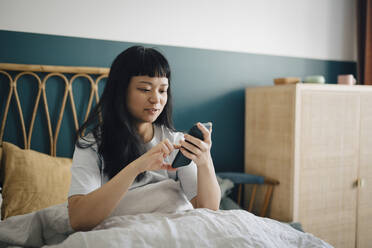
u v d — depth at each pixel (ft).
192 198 3.61
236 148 7.95
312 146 6.46
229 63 7.71
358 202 7.09
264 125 7.09
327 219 6.74
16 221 3.61
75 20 6.24
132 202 3.31
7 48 5.79
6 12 5.75
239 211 3.24
